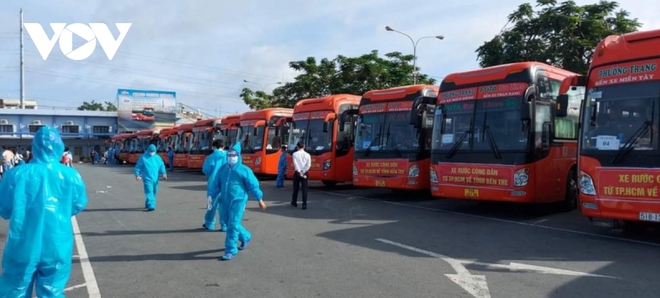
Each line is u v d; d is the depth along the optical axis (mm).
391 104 14727
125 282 6410
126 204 14469
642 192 7941
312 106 18594
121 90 61156
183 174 30031
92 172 32969
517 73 10992
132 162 47219
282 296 5758
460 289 5949
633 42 8539
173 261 7473
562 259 7379
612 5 23172
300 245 8461
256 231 9805
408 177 13828
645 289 5902
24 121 57906
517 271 6719
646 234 9281
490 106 11297
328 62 35219
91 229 10336
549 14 23047
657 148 7863
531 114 10648
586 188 8688
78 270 7020
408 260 7348
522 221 10859
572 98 12289
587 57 22844
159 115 62344
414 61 30578
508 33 24156
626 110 8383
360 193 17141
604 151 8469
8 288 4516
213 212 10016
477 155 11242
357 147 15297
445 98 12188
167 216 11984
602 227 10039
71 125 60156
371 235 9289
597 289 5914
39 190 4602
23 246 4496
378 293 5820
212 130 28812
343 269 6879
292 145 19250
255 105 41125
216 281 6398
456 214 11930
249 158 22938
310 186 20094
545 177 10914
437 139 12172
